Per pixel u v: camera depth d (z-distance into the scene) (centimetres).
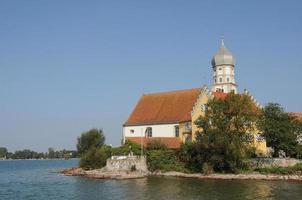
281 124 10612
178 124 11869
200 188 7512
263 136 10800
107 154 11875
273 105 10875
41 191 7888
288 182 8438
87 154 12356
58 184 9088
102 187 8025
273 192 6881
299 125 10988
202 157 10181
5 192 7919
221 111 10206
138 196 6675
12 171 16250
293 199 6150
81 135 15350
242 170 9931
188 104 12244
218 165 10000
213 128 10144
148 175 10206
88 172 11400
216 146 9912
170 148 11231
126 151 11444
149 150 11019
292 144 10644
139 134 12631
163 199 6338
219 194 6725
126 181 9006
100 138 15350
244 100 10281
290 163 9862
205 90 11469
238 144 9838
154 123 12344
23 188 8569
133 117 13025
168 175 10119
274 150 10912
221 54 14588
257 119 10500
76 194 7206
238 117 10075
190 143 10500
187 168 10425
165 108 12650
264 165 10000
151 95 13475
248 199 6191
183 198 6378
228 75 14550
